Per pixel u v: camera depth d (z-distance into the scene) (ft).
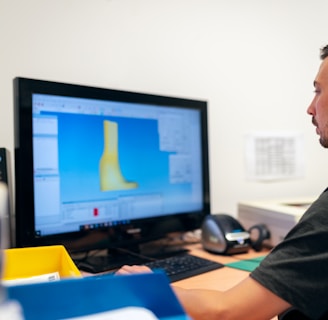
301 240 2.03
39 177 2.85
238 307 2.03
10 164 3.02
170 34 4.45
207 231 3.91
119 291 1.32
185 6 4.56
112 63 4.04
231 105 4.94
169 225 3.78
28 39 3.53
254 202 4.57
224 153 4.90
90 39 3.90
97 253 3.63
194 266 3.17
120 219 3.38
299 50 5.43
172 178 3.84
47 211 2.89
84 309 1.27
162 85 4.40
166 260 3.33
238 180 5.00
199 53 4.67
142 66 4.25
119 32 4.09
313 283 1.93
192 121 4.02
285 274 1.98
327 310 1.91
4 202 1.44
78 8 3.82
